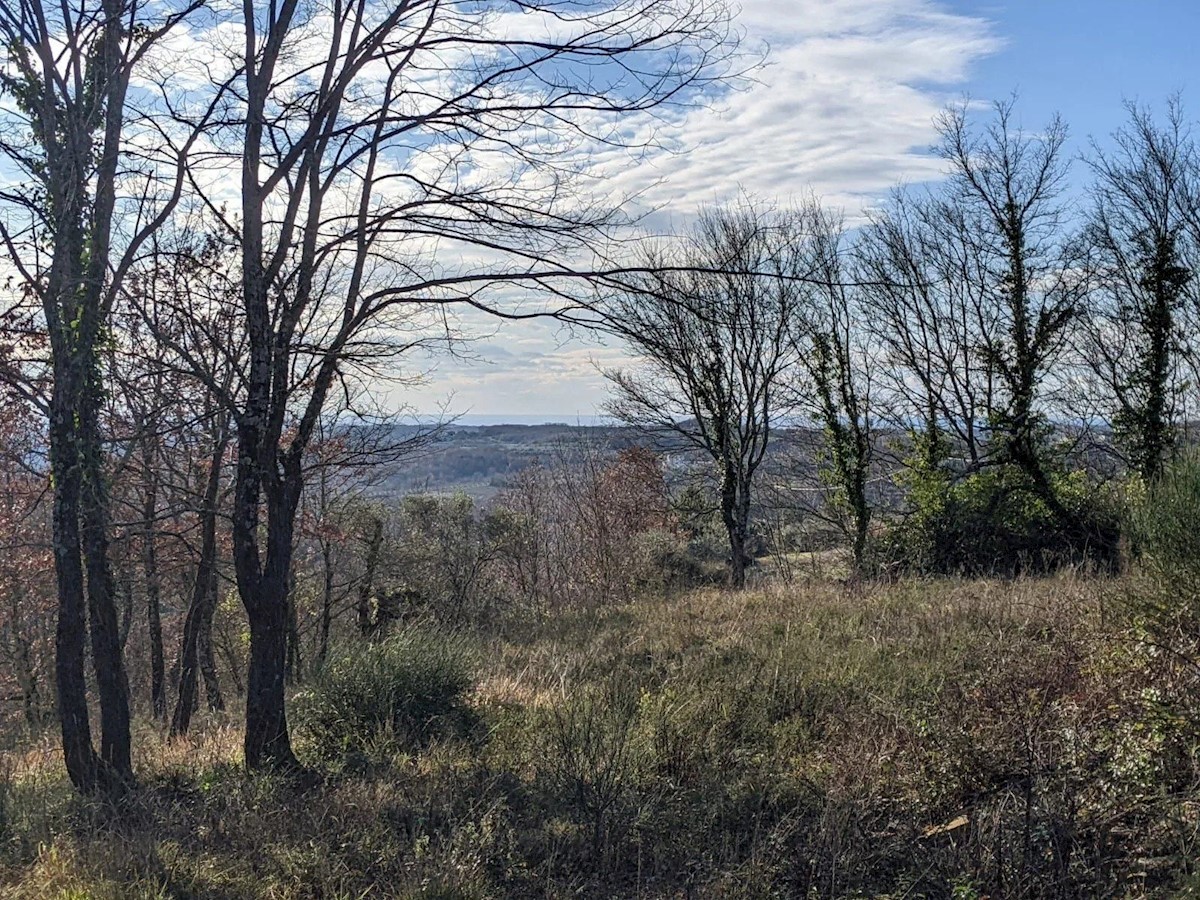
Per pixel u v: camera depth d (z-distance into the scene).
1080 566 15.77
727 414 26.12
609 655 11.55
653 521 32.84
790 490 27.95
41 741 11.95
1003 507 21.45
